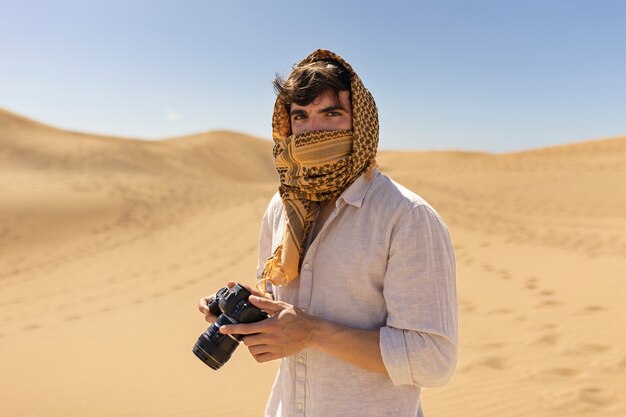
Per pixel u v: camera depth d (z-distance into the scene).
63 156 32.78
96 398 4.85
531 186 23.67
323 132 1.46
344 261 1.45
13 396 4.95
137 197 21.86
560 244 11.27
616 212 17.31
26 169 28.59
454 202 20.52
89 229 17.19
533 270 8.80
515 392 4.36
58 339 6.75
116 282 10.68
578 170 26.38
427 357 1.35
